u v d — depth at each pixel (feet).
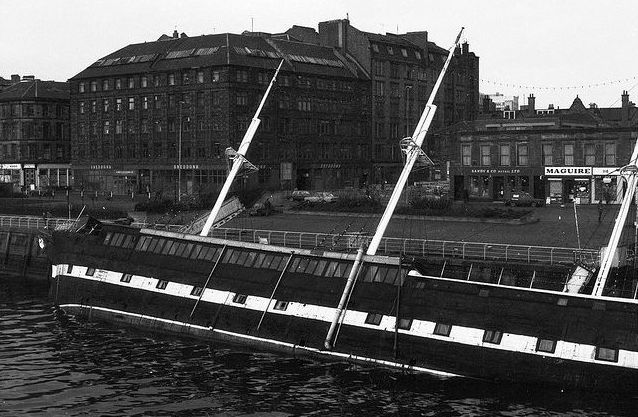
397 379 135.85
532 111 391.04
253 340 155.12
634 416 118.11
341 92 449.48
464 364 134.00
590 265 146.82
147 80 417.28
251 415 120.88
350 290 145.48
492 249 185.98
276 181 411.13
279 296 153.69
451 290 137.49
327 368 142.20
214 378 137.69
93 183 440.04
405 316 139.95
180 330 164.96
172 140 409.49
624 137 287.28
